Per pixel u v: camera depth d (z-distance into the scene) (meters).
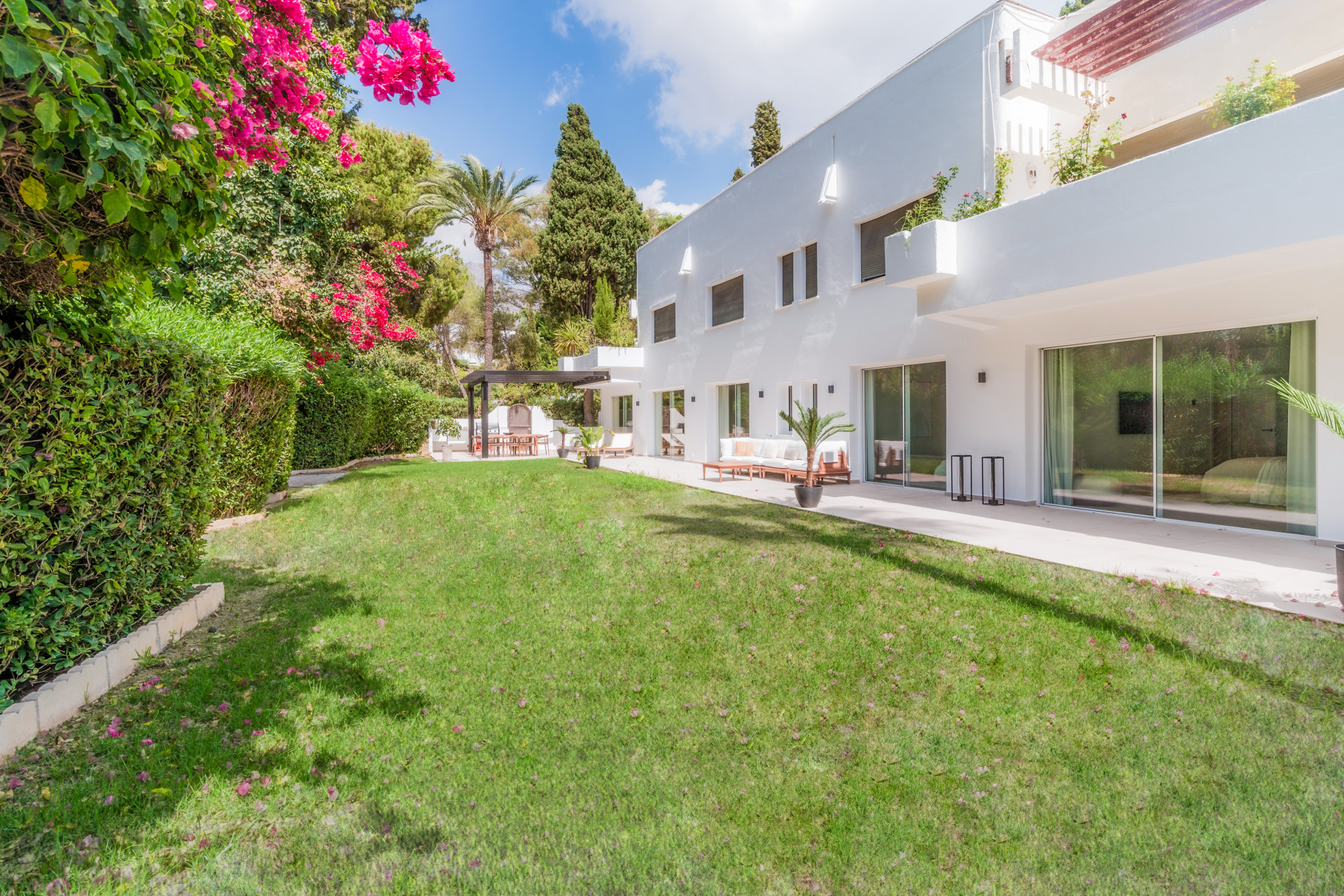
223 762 2.74
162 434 3.93
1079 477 8.61
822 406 12.56
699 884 2.08
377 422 19.00
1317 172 4.64
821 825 2.37
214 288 10.10
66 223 2.38
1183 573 5.19
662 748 2.92
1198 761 2.69
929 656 3.80
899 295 10.70
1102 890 2.04
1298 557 5.71
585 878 2.10
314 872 2.12
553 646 4.17
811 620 4.48
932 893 2.04
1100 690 3.32
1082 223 6.29
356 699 3.38
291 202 11.77
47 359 2.97
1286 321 6.55
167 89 2.37
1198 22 7.32
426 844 2.26
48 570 3.06
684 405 18.53
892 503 9.40
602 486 11.55
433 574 5.95
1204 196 5.32
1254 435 6.89
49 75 1.85
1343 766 2.60
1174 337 7.53
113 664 3.52
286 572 6.04
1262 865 2.12
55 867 2.11
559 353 28.64
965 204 8.56
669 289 18.83
